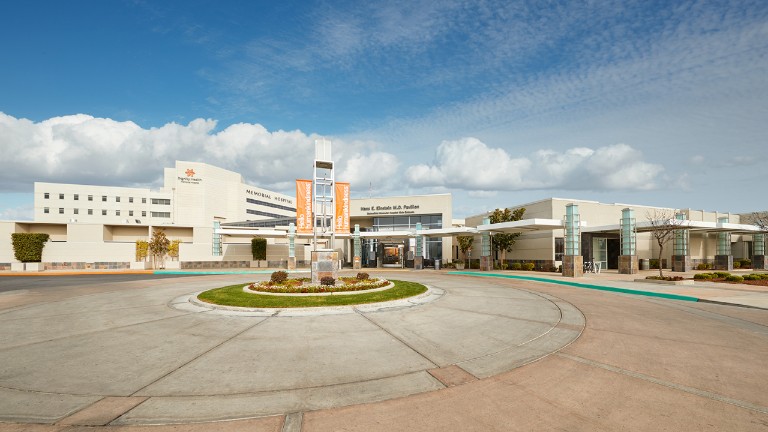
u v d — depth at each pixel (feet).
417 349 26.94
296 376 21.97
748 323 34.47
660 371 21.89
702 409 17.01
